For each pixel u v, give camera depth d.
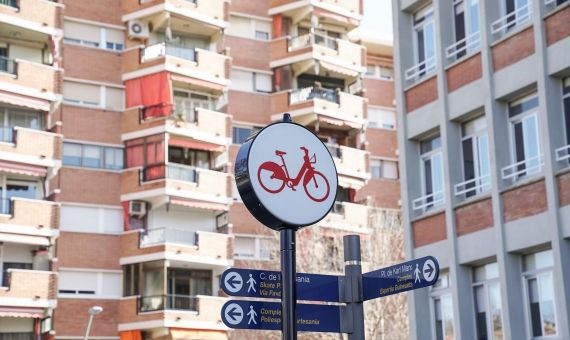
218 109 44.34
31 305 36.50
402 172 23.72
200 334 40.09
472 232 21.11
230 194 42.50
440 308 22.30
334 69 47.62
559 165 19.06
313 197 8.99
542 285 19.34
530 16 20.39
